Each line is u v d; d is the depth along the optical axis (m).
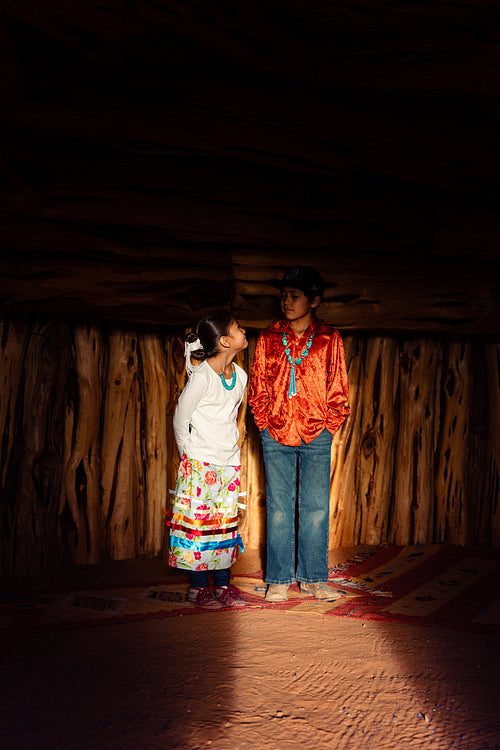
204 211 3.99
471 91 4.09
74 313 3.99
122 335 4.30
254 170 4.13
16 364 3.99
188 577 4.05
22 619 3.30
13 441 4.01
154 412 4.37
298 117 4.03
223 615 3.44
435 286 4.42
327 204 4.22
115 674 2.72
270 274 4.15
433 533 4.91
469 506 4.94
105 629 3.21
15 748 2.18
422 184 4.36
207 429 3.54
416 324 4.46
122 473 4.31
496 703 2.53
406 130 4.23
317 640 3.12
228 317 3.52
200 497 3.53
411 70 4.04
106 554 4.34
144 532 4.40
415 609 3.54
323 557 3.75
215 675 2.73
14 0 3.21
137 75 3.83
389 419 4.79
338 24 3.94
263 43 3.88
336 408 3.70
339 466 4.67
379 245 4.32
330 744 2.23
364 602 3.66
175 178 3.96
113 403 4.29
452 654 2.97
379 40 4.05
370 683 2.68
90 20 3.43
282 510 3.74
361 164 4.20
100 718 2.37
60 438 4.16
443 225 4.41
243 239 4.09
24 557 3.99
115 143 3.84
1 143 3.62
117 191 3.85
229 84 3.94
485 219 4.42
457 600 3.69
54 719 2.36
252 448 4.67
